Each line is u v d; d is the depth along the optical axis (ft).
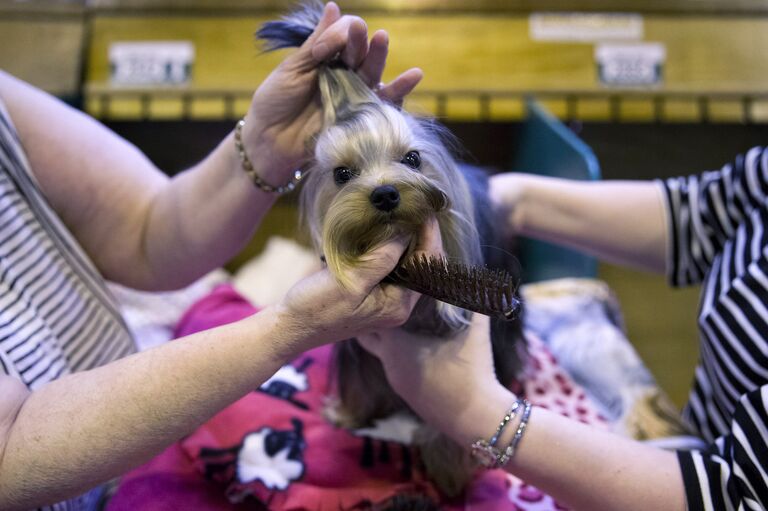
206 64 4.48
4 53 4.39
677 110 4.49
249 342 1.72
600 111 4.48
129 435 1.70
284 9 4.53
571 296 3.88
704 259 2.77
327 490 2.44
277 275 5.00
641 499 1.93
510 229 2.84
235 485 2.43
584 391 3.17
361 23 1.82
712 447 2.16
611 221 2.86
